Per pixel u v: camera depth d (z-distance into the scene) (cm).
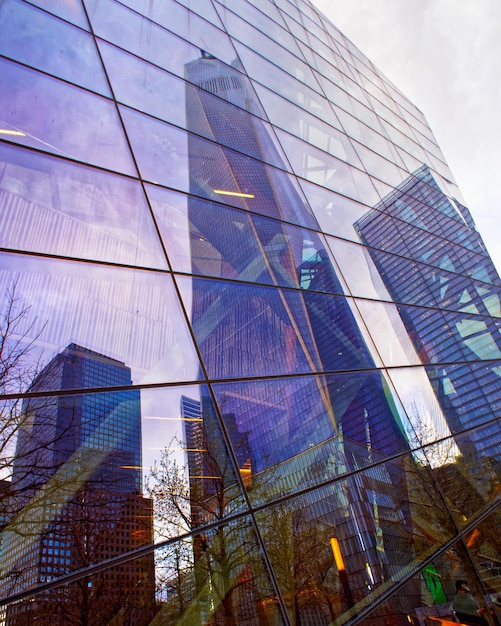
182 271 608
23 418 348
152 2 1079
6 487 306
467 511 696
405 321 1039
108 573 317
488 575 617
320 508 502
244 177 927
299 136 1295
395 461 662
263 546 420
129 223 591
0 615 260
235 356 577
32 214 487
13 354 377
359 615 436
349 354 782
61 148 582
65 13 781
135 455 391
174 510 385
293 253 880
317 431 589
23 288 424
